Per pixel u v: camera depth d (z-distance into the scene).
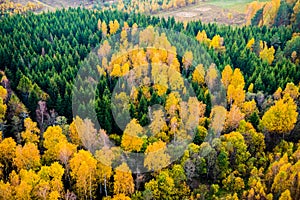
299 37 109.06
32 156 62.94
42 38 121.50
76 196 61.00
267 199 56.88
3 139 70.19
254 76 93.88
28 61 101.19
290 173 58.19
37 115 78.81
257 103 85.12
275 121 71.06
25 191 55.62
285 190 55.50
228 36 127.31
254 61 102.12
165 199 60.44
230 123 74.81
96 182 62.06
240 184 63.47
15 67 97.69
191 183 65.38
